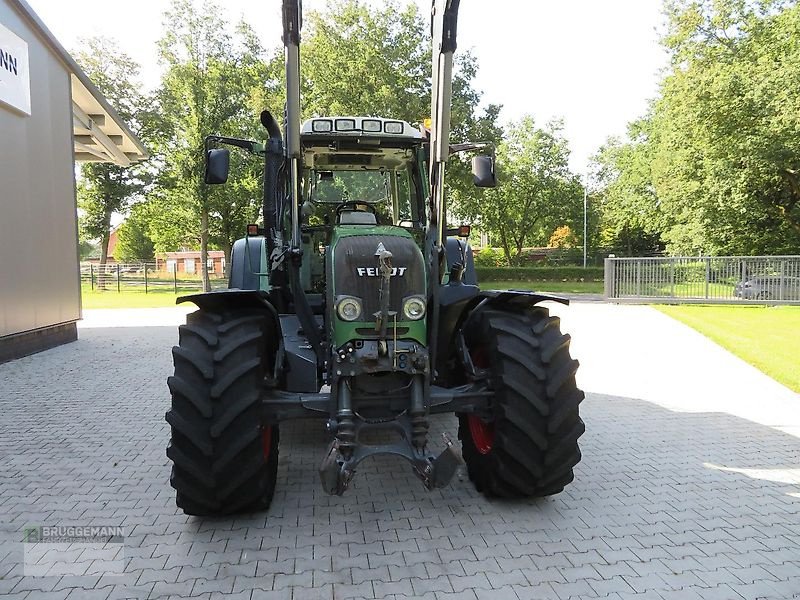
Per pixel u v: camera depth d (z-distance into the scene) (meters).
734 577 2.81
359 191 5.04
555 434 3.38
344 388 3.21
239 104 27.09
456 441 4.84
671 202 23.83
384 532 3.26
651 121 33.84
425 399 3.28
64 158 10.28
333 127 4.32
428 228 3.80
